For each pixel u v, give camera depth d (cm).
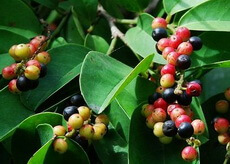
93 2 50
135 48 46
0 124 44
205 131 43
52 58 46
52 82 45
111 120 43
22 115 44
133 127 42
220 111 45
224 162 42
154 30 44
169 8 47
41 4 50
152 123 42
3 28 48
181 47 42
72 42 49
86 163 42
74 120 41
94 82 41
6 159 45
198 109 43
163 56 43
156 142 43
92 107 40
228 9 45
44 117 42
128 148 42
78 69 46
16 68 43
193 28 45
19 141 43
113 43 48
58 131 41
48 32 47
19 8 49
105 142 43
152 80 45
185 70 43
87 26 51
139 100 44
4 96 44
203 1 46
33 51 45
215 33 46
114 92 41
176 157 42
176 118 40
